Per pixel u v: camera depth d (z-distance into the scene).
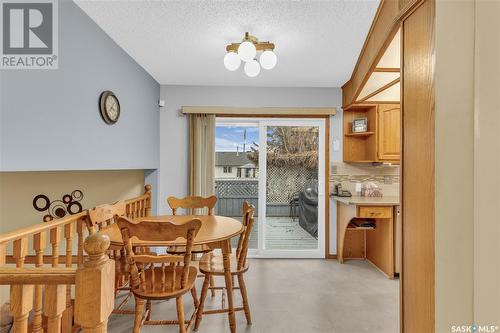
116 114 2.53
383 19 2.00
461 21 1.11
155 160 3.57
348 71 3.20
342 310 2.38
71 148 1.96
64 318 1.81
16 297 0.82
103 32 2.34
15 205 3.00
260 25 2.25
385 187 3.80
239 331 2.06
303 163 3.90
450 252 1.13
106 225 2.25
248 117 3.79
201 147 3.66
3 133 1.53
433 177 1.24
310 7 2.03
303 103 3.76
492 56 0.98
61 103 1.87
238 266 2.12
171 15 2.12
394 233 3.09
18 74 1.61
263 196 3.84
